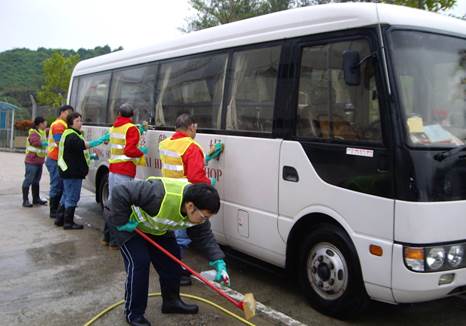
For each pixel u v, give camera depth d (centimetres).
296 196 430
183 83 606
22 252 604
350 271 390
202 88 570
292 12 452
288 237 440
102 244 641
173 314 415
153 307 430
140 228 377
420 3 841
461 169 360
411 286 344
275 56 465
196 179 457
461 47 403
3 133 2592
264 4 1773
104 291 473
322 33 416
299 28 440
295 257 453
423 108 367
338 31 401
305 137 426
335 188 393
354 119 384
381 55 363
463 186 359
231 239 514
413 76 368
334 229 403
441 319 424
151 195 343
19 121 2641
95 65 863
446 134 370
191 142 475
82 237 681
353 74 371
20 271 532
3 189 1136
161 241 399
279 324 403
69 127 705
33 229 728
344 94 394
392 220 351
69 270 536
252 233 482
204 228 371
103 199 812
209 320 405
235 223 505
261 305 442
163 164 486
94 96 855
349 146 383
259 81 483
